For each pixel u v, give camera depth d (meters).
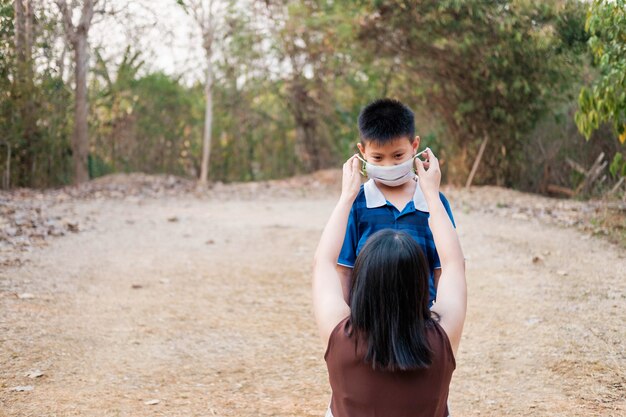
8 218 8.38
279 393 3.77
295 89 16.52
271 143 18.11
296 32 14.32
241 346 4.52
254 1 15.23
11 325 4.63
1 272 5.93
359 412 1.89
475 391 3.79
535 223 8.73
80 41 12.52
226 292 5.84
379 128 2.48
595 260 6.59
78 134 13.77
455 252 2.12
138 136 17.19
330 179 15.02
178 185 13.99
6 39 11.44
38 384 3.74
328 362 1.96
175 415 3.44
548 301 5.34
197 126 17.86
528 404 3.59
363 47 12.53
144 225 8.80
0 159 12.70
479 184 13.30
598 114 6.45
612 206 8.93
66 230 8.10
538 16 10.78
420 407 1.87
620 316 4.90
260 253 7.36
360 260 1.93
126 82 15.80
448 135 13.64
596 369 4.00
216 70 16.38
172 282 6.10
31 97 12.45
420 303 1.89
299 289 5.98
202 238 8.09
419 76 12.73
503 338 4.59
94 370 4.00
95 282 5.95
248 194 12.86
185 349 4.43
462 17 11.18
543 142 12.91
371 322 1.87
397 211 2.54
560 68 11.36
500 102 12.41
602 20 5.79
